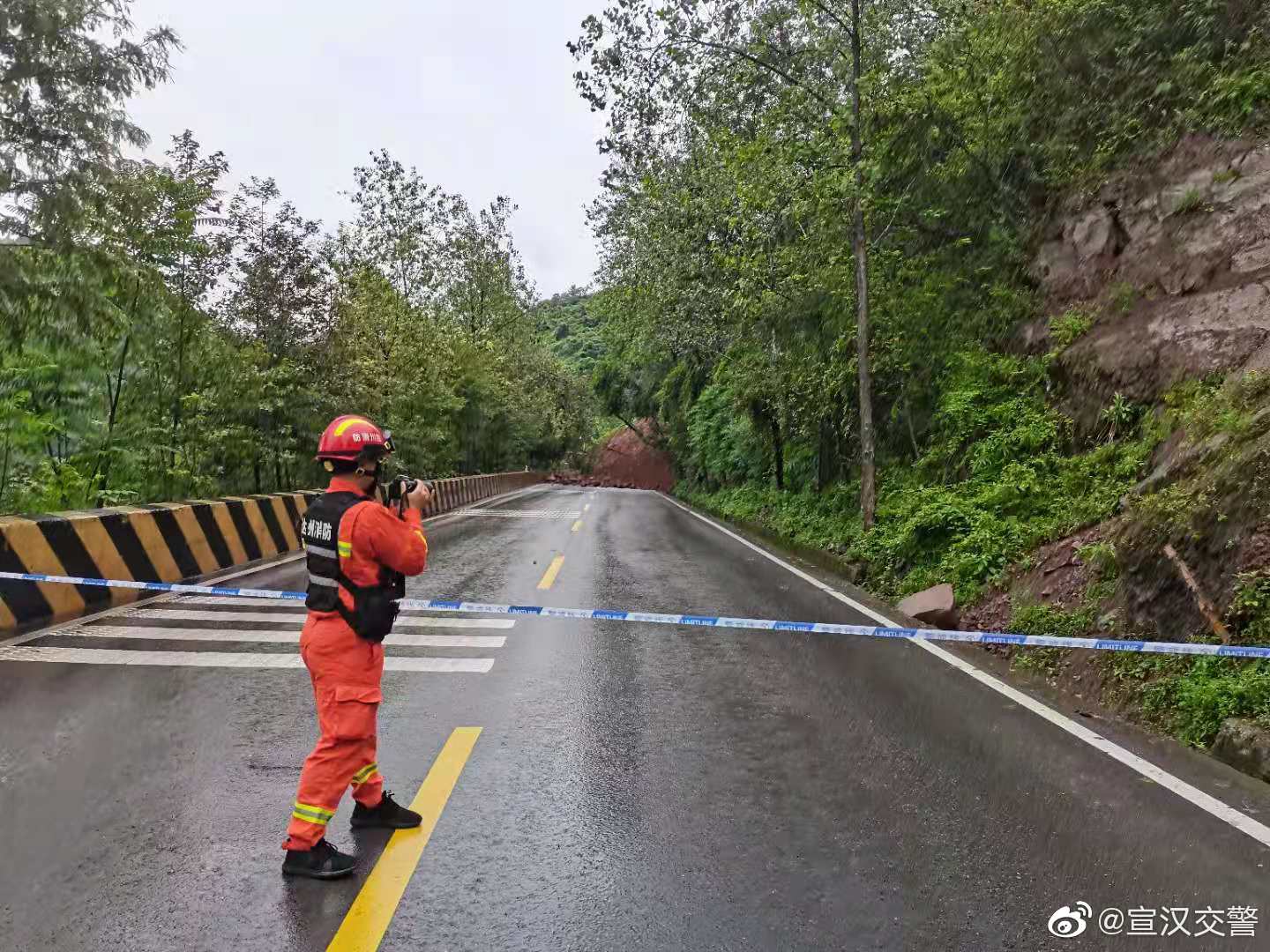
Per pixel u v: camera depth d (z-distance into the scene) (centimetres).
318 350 1825
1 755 458
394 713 543
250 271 1717
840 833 384
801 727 529
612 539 1650
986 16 1360
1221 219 1018
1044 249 1304
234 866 347
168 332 1435
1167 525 670
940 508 1083
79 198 1054
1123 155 1209
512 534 1702
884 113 1290
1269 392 748
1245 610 563
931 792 431
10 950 287
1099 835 385
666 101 1411
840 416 1766
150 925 305
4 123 981
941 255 1446
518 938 299
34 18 935
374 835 378
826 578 1217
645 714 550
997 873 350
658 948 295
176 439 1477
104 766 448
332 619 353
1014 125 1346
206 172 1358
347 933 301
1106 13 1213
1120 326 1088
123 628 756
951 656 724
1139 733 531
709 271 1981
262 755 467
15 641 700
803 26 1455
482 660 677
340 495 365
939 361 1444
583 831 383
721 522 2342
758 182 1377
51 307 1069
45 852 357
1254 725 482
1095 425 1057
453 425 3384
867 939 302
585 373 7419
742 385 2167
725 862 356
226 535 1147
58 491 1222
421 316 2614
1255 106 1045
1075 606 744
